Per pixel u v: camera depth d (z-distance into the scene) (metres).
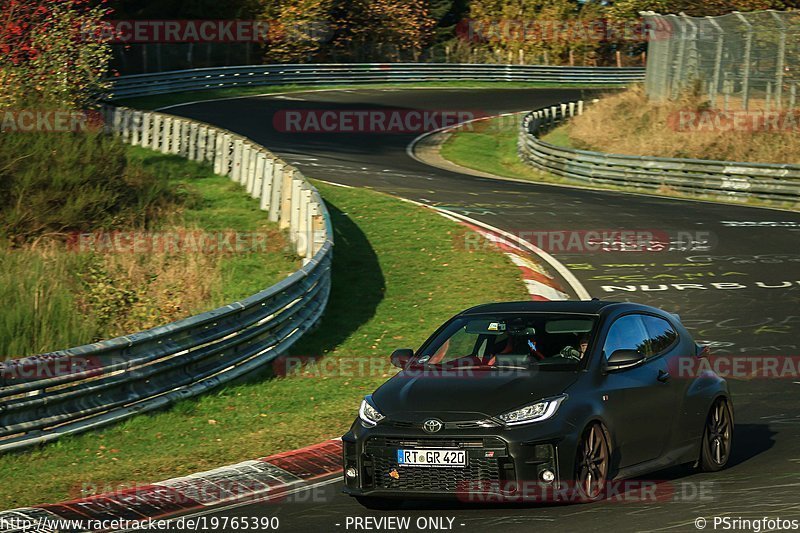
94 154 86.94
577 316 31.53
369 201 99.88
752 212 99.12
